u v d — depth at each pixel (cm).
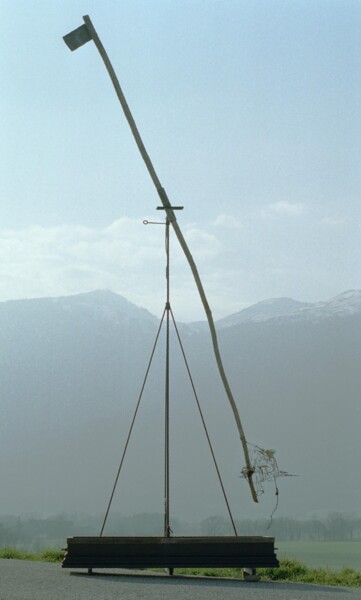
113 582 1117
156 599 919
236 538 1248
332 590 1093
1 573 1211
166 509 1302
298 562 1547
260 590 1062
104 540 1246
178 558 1238
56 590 985
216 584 1140
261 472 1333
